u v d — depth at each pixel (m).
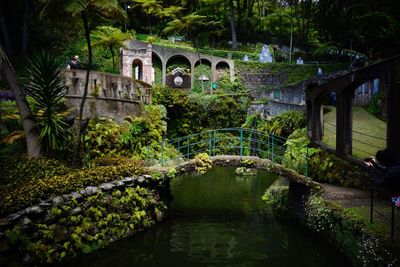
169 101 23.03
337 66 30.23
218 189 16.05
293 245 8.94
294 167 11.53
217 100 24.16
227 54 32.00
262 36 38.62
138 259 7.93
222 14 38.81
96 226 8.48
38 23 23.66
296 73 30.28
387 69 6.94
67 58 23.00
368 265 5.90
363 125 13.78
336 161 10.50
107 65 24.61
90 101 13.18
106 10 10.31
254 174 20.12
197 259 7.99
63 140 10.25
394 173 5.20
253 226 10.55
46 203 7.54
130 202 9.53
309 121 13.28
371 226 6.37
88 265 7.47
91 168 9.73
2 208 6.86
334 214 7.70
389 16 20.67
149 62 22.16
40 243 7.19
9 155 10.01
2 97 12.54
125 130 13.37
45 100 9.60
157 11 32.72
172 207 12.73
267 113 21.50
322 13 29.56
